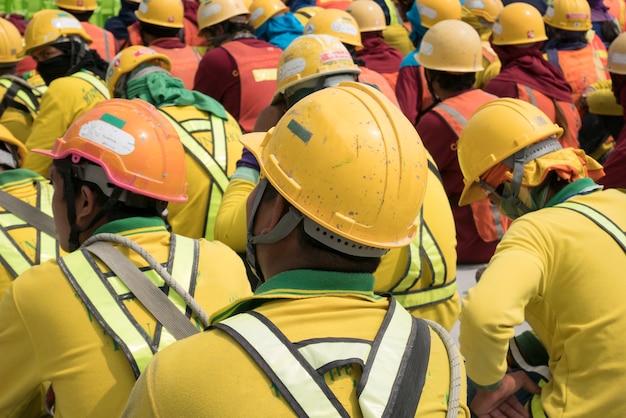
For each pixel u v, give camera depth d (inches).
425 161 53.7
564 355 83.3
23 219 91.3
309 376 44.7
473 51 162.7
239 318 47.2
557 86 189.3
